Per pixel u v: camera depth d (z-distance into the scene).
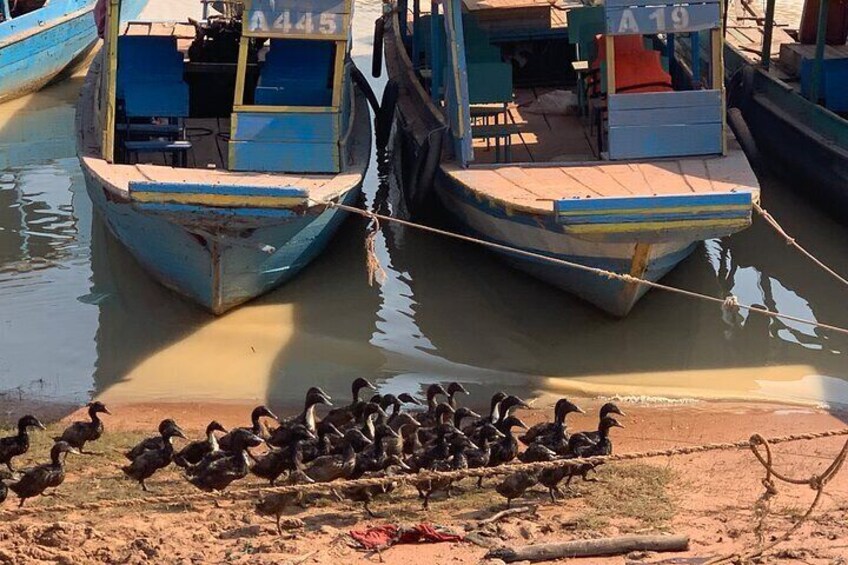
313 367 16.17
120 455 13.09
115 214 17.42
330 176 17.55
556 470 11.59
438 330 17.25
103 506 10.28
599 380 15.95
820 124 20.72
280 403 15.23
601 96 19.48
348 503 11.80
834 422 14.62
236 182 16.86
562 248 16.62
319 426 12.50
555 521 11.23
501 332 17.19
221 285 16.86
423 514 11.54
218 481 11.46
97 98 19.92
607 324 17.41
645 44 22.73
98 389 15.52
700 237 15.52
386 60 24.48
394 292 18.38
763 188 22.52
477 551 10.47
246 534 10.90
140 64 19.09
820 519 11.26
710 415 14.88
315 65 18.72
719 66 17.91
